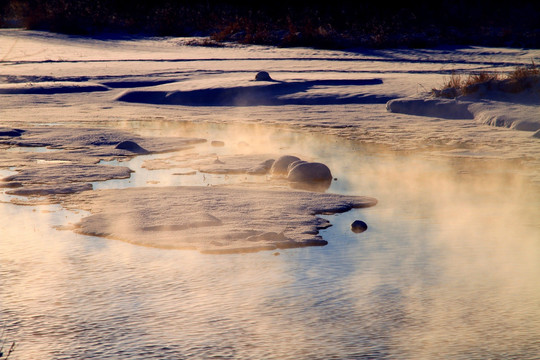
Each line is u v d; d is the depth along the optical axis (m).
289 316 8.41
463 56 48.44
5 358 7.30
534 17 64.56
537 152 19.31
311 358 7.39
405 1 66.19
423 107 27.47
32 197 14.40
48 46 55.69
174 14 68.00
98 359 7.40
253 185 15.60
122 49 55.62
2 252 10.76
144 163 18.14
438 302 8.81
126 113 28.95
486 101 27.06
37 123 25.84
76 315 8.45
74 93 35.00
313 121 26.16
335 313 8.49
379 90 32.25
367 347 7.63
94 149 20.28
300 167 16.19
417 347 7.62
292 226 12.09
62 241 11.32
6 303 8.79
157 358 7.41
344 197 14.23
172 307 8.67
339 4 66.44
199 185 15.58
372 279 9.60
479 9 66.12
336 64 44.38
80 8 68.88
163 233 11.69
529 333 7.93
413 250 10.87
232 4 69.81
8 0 71.44
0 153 19.45
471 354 7.46
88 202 13.88
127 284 9.41
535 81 28.14
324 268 10.05
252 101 31.69
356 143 21.33
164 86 34.91
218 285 9.40
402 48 54.41
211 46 57.75
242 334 7.95
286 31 61.06
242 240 11.31
